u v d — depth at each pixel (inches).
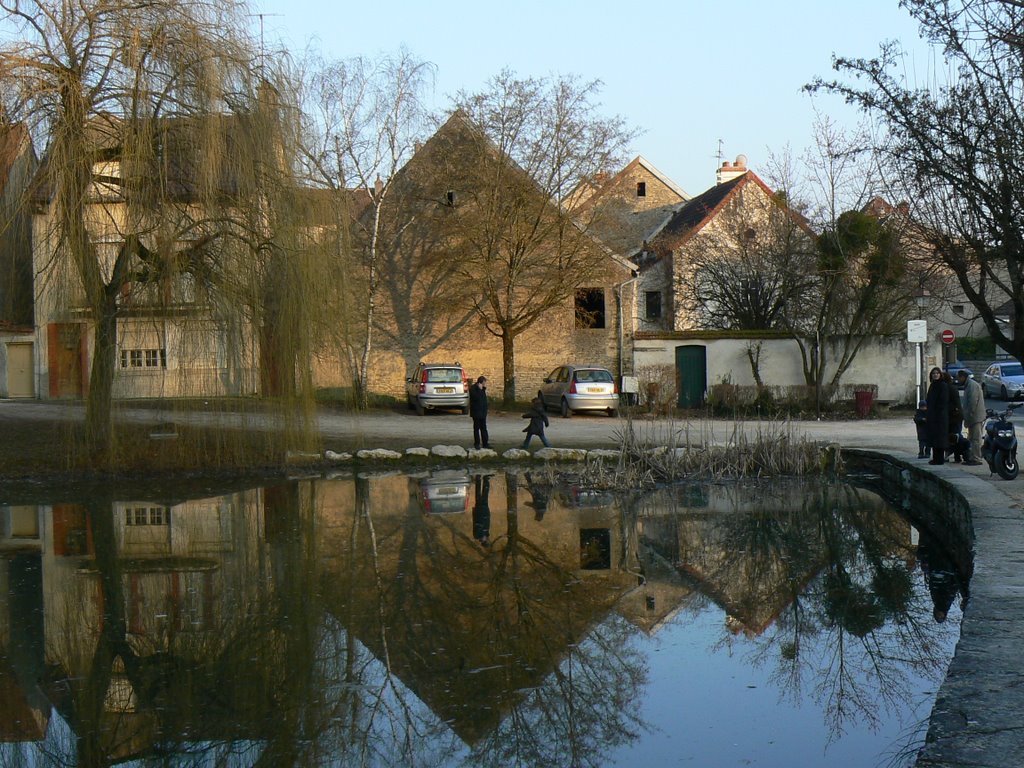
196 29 690.2
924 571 470.0
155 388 767.1
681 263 1738.4
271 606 404.8
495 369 1412.4
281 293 733.9
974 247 398.3
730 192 1740.9
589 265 1293.1
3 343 1298.0
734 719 279.4
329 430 1035.3
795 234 1451.8
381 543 534.3
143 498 697.0
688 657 339.0
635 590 431.2
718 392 1267.2
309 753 265.4
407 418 1193.4
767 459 819.4
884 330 1300.4
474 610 397.1
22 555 513.3
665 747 260.8
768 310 1535.4
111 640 363.3
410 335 1396.4
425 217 1375.5
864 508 658.8
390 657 339.0
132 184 684.7
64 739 276.8
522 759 254.7
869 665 327.9
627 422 860.6
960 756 199.2
